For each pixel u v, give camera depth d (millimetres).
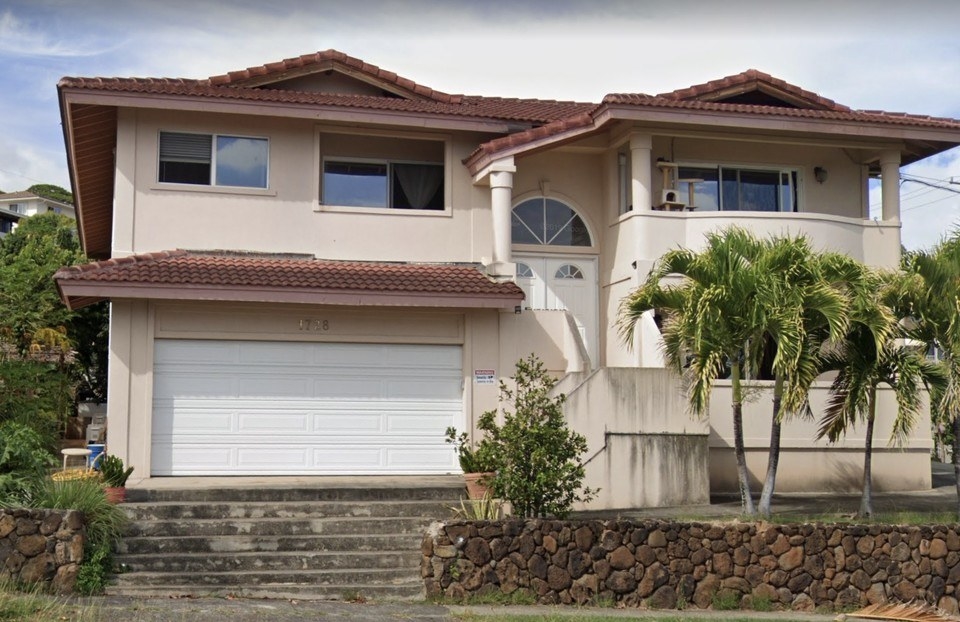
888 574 13875
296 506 14828
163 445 17422
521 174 21703
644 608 13109
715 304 14109
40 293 25578
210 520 14188
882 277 15680
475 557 12844
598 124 19969
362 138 20969
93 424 25266
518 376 14664
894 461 19406
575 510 16547
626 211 21281
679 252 14891
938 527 14188
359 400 18219
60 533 12008
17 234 40062
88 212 25188
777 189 22672
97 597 11734
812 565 13703
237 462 17656
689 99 21500
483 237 20875
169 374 17562
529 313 18859
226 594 12594
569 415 16703
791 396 14031
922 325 15578
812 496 18328
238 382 17797
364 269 18938
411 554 13680
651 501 16906
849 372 15484
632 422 17000
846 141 21500
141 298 17078
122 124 19328
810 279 14352
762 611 13336
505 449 13922
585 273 21891
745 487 14836
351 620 11078
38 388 21250
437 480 17047
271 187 19906
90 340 31109
